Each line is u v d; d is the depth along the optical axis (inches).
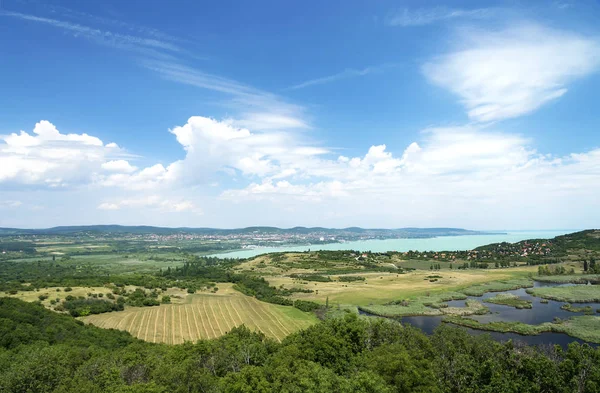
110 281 7746.1
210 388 2352.4
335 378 2234.3
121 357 2940.5
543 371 2625.5
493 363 2731.3
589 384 2444.6
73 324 4382.4
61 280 7554.1
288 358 2723.9
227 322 5585.6
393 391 2142.0
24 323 3914.9
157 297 6983.3
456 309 6604.3
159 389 2169.0
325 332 3198.8
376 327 3499.0
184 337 4808.1
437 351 3125.0
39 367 2518.5
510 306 6904.5
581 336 4926.2
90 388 2290.8
